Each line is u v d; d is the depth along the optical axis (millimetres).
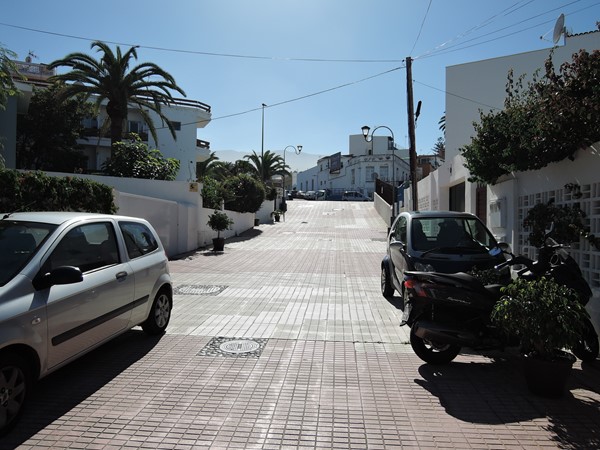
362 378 5152
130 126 33875
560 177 7148
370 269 13992
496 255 6672
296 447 3670
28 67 31438
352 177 67812
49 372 4305
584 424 4105
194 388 4805
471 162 9406
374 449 3656
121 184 18531
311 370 5383
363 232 28141
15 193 9055
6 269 4238
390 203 36625
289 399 4566
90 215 5586
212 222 19094
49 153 27562
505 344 5348
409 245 7555
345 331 7066
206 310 8414
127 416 4160
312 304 9000
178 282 11547
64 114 26797
